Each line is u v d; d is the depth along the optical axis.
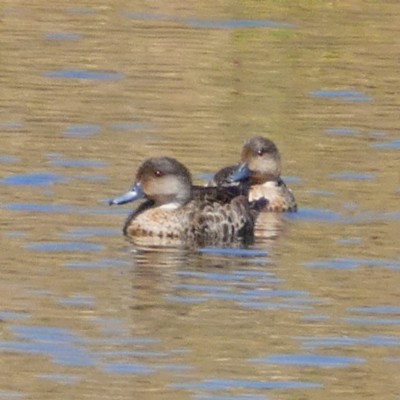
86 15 30.33
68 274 15.40
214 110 23.17
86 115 22.47
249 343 13.56
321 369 13.00
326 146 21.23
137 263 15.93
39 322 13.94
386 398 12.42
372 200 18.67
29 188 18.53
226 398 12.34
